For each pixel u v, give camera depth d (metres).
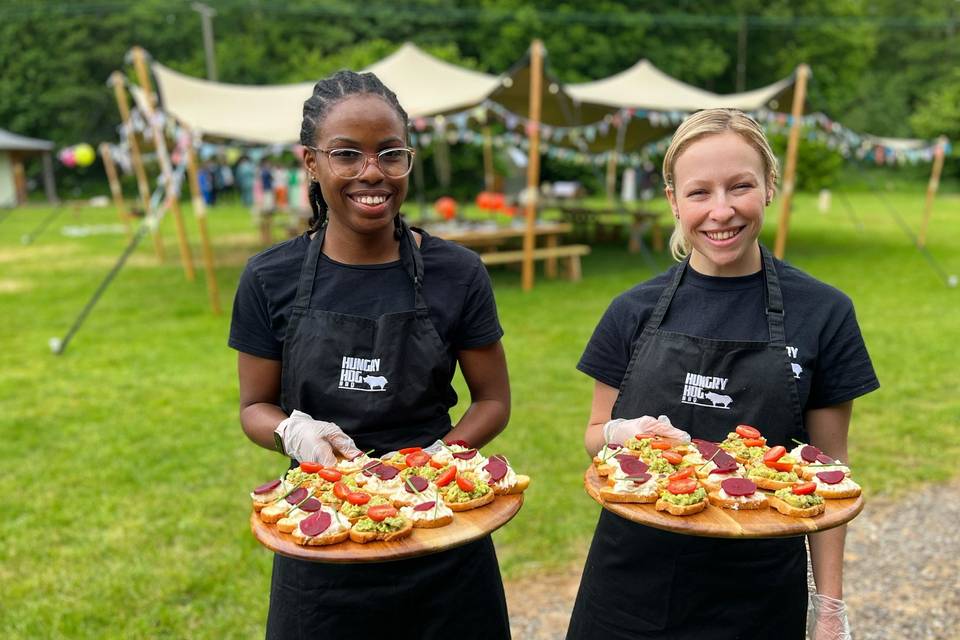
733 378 2.16
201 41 42.34
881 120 46.44
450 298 2.25
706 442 2.15
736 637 2.12
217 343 9.05
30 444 5.94
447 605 2.19
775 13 40.84
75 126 40.78
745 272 2.19
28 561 4.21
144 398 7.07
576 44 36.53
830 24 40.22
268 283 2.24
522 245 16.88
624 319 2.34
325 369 2.19
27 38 40.91
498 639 2.31
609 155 19.02
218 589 3.93
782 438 2.15
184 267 15.21
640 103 14.32
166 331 9.67
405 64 14.77
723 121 2.05
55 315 10.74
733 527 1.84
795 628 2.16
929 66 51.62
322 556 1.82
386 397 2.20
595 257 16.30
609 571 2.24
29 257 16.92
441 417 2.38
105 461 5.60
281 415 2.28
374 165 2.03
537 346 8.60
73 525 4.62
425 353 2.21
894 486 4.99
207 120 12.46
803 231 20.12
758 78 42.75
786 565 2.12
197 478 5.29
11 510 4.82
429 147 30.28
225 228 22.91
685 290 2.25
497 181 29.03
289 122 13.35
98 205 32.62
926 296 11.19
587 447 2.38
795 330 2.12
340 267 2.22
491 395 2.44
